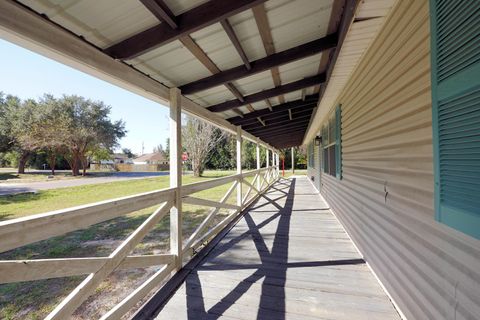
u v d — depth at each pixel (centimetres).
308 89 411
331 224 395
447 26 107
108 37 158
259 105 441
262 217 449
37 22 121
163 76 235
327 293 192
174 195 235
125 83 183
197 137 1811
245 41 199
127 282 237
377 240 213
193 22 148
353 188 301
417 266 143
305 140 1234
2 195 920
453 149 105
